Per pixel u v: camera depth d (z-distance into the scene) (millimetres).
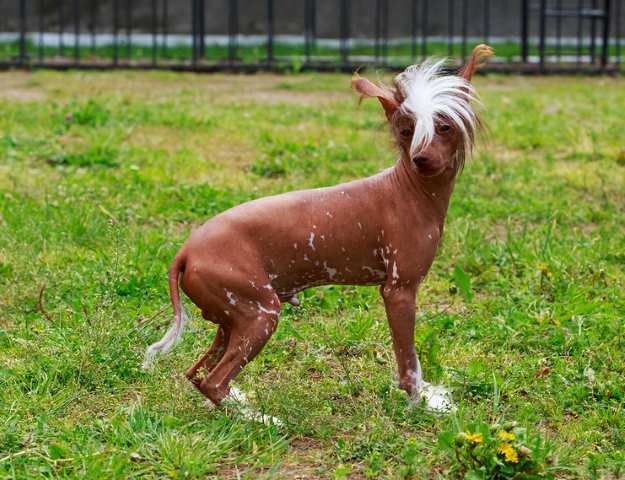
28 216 9844
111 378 6637
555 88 19781
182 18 26203
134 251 9031
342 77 20859
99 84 18719
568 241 9727
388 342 7480
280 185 11734
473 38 27000
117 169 12148
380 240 6004
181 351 7035
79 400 6410
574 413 6434
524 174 12312
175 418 5922
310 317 8031
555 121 15805
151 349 5953
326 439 5934
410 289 6035
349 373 6902
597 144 14000
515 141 14195
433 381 6574
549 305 8141
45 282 8297
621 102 17719
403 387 6176
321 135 14281
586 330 7570
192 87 18984
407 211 5961
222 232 5820
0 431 5852
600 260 9227
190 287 5840
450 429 5969
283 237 5891
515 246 9406
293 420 6059
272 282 5977
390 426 5961
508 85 20359
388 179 6051
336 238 5965
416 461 5551
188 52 24109
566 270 8914
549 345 7434
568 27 27578
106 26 26078
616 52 23625
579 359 7117
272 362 7113
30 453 5637
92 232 9539
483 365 6996
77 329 7238
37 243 9164
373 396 6473
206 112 15844
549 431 6188
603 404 6488
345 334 7547
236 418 6004
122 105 16219
